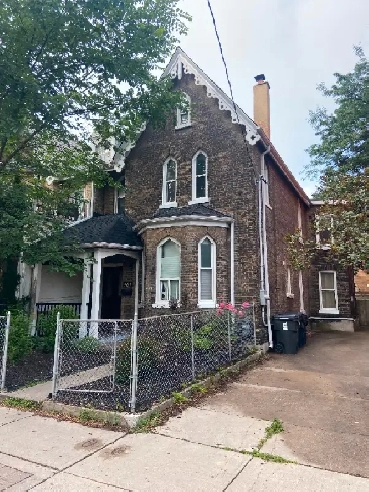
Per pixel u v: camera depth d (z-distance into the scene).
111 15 9.74
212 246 11.46
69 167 12.48
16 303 12.17
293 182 15.35
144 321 7.18
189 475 3.73
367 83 18.88
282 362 9.48
